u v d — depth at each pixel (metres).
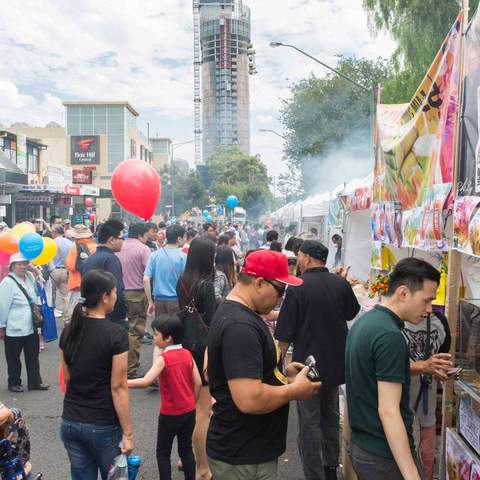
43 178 35.12
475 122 2.94
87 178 47.34
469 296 3.81
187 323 4.53
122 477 3.01
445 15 14.09
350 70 29.05
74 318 3.22
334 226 12.18
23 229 8.23
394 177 4.62
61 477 4.33
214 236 11.55
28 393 6.48
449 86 3.40
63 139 69.38
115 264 6.41
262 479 2.48
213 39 167.00
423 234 3.76
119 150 81.12
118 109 81.25
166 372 3.89
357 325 2.67
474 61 2.99
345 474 4.11
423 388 3.77
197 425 4.21
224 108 167.12
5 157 30.59
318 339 4.11
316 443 4.01
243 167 80.00
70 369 3.19
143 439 5.11
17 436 2.58
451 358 3.34
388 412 2.40
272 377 2.49
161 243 12.23
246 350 2.34
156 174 6.61
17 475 2.51
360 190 7.78
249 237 28.28
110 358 3.17
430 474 3.79
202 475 4.22
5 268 8.30
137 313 7.12
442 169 3.46
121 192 6.43
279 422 2.55
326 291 4.17
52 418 5.64
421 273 2.55
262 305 2.52
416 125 3.97
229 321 2.42
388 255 5.34
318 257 4.30
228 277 5.54
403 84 15.98
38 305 6.70
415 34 14.47
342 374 4.13
